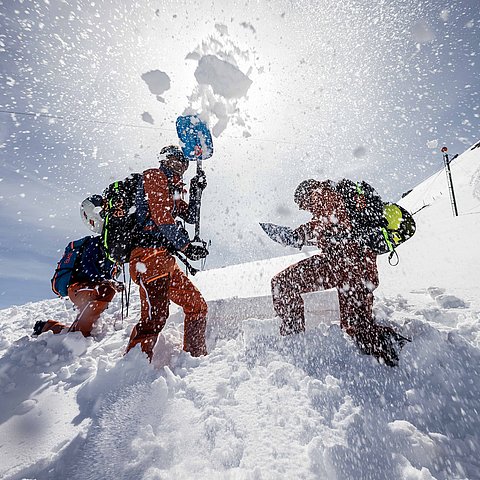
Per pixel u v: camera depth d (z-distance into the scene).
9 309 5.34
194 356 1.94
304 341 1.84
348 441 1.05
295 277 2.02
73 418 1.34
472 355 1.48
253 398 1.34
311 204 2.06
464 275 2.90
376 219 1.87
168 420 1.22
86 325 2.58
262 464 0.97
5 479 1.02
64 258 2.79
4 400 1.61
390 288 3.04
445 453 1.00
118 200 2.04
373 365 1.55
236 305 2.61
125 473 0.97
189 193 2.41
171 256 2.01
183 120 2.46
